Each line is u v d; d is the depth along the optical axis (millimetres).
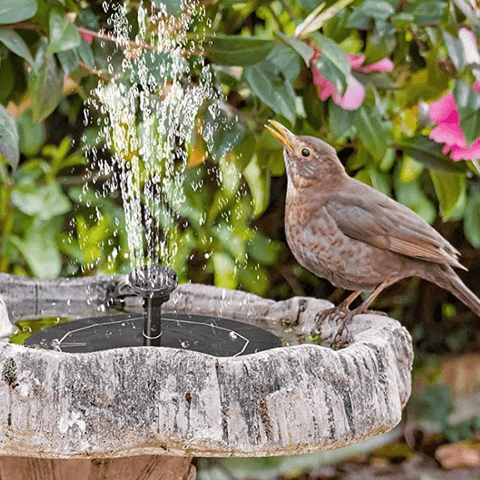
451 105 6191
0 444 3609
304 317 5508
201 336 4953
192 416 3641
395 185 7574
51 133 8266
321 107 6277
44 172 7844
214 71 6055
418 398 10617
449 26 5984
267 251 7938
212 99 6090
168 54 5766
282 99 5613
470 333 10695
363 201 5328
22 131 7789
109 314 5590
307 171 5465
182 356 3689
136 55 5832
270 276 9195
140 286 4707
